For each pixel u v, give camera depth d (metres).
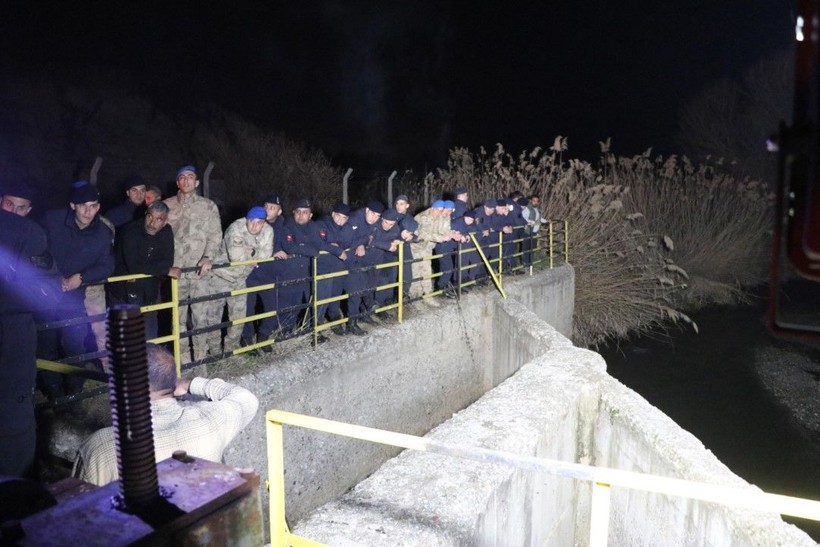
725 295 17.08
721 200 18.66
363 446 6.72
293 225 6.31
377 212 6.96
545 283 10.95
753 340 13.86
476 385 9.12
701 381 11.55
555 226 12.68
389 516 3.65
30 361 3.18
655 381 11.53
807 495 7.96
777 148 1.05
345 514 3.67
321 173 16.56
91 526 1.32
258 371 5.46
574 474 2.48
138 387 1.39
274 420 2.82
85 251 4.41
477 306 8.88
